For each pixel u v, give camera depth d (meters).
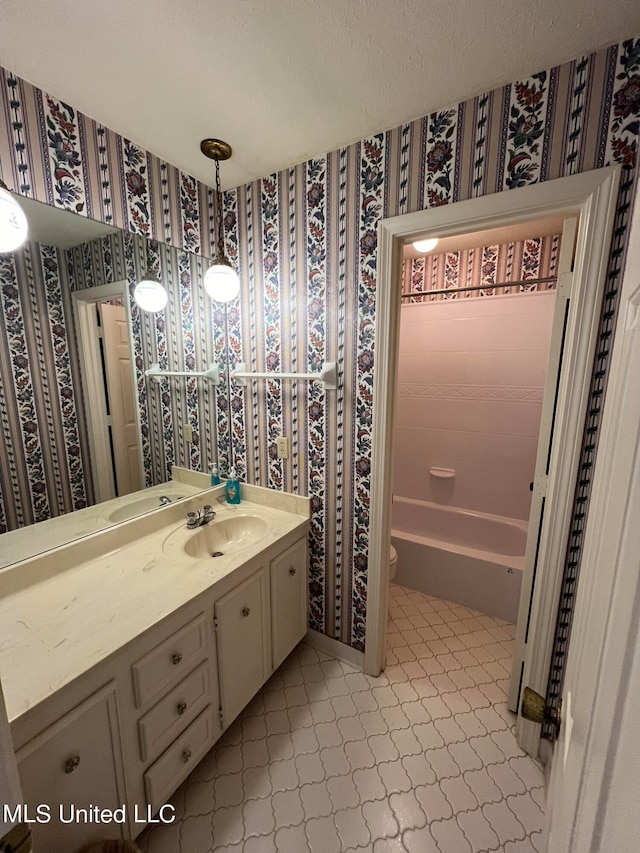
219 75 1.10
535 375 2.50
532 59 1.04
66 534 1.38
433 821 1.20
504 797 1.26
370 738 1.47
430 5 0.88
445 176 1.26
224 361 1.94
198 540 1.63
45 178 1.20
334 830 1.17
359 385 1.56
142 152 1.47
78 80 1.12
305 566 1.81
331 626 1.86
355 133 1.36
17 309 1.21
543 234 2.33
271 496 1.90
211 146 1.44
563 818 0.56
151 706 1.08
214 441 1.98
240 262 1.81
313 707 1.60
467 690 1.69
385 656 1.87
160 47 1.00
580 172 1.06
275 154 1.50
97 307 1.43
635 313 0.51
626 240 1.04
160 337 1.67
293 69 1.08
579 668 0.64
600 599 0.53
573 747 0.57
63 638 0.98
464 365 2.71
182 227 1.67
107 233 1.41
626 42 0.97
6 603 1.13
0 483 1.21
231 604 1.35
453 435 2.82
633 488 0.41
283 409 1.79
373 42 0.98
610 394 0.73
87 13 0.90
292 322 1.69
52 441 1.33
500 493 2.72
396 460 3.06
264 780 1.31
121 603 1.13
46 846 0.86
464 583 2.30
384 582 1.68
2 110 1.09
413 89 1.15
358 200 1.44
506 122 1.14
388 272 1.40
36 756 0.82
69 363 1.36
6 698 0.81
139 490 1.65
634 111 0.99
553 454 1.24
